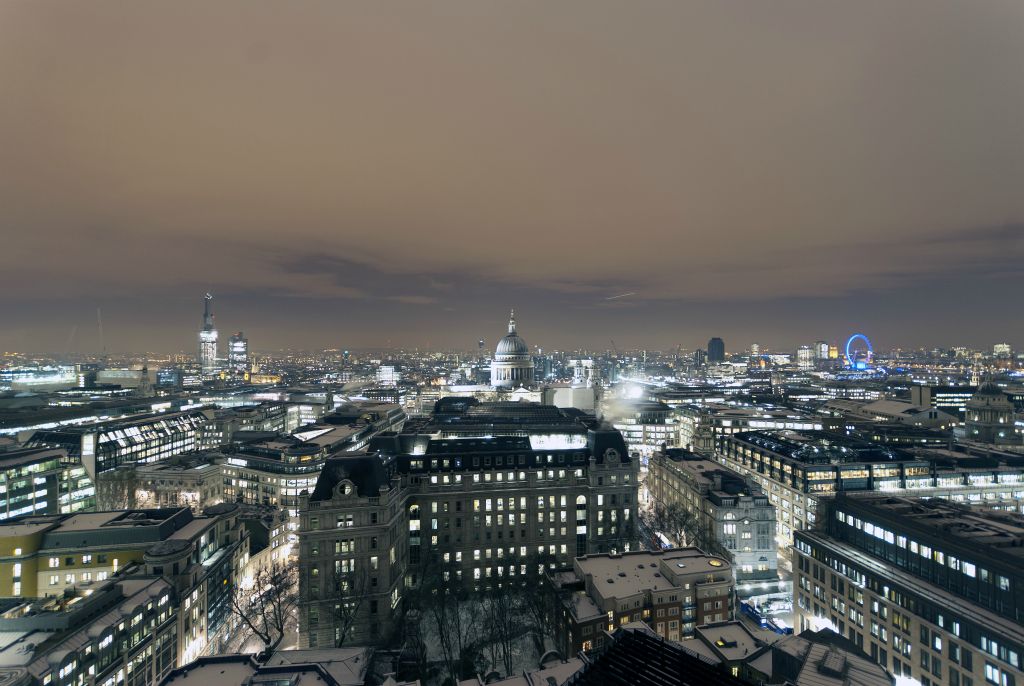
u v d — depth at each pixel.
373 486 142.62
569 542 172.12
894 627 117.56
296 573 166.00
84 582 136.88
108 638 105.00
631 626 89.25
